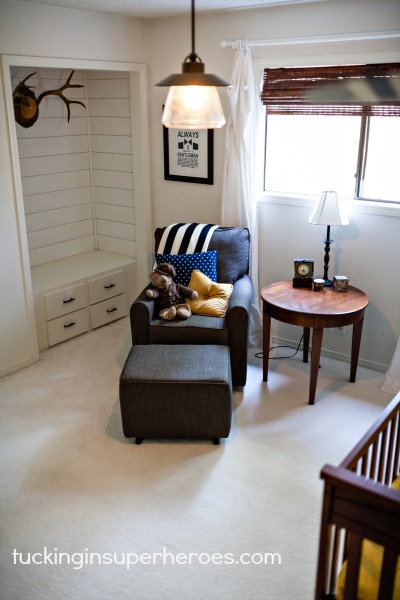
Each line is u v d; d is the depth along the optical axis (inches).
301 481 109.5
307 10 139.5
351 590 61.7
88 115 194.2
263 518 100.2
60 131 187.5
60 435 125.2
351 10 133.1
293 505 103.2
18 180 144.3
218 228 161.0
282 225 160.6
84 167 198.5
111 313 189.2
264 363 145.6
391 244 142.3
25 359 157.4
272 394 141.2
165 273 146.7
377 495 54.7
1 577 88.7
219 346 132.0
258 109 156.3
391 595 58.5
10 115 138.6
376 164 144.0
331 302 136.0
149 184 186.9
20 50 138.5
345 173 150.7
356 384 146.3
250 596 84.8
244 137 155.9
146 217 189.5
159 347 130.2
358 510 57.7
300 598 84.4
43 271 182.1
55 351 167.3
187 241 158.1
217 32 157.0
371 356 154.0
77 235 202.7
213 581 87.6
